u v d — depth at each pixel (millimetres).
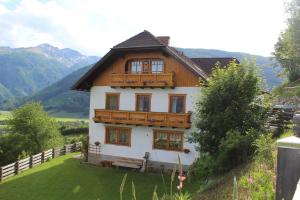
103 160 30094
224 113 19922
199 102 21500
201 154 20609
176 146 26969
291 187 3090
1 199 23125
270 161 12336
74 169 28812
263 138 15234
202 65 31969
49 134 38875
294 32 28125
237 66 21891
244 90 20469
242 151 17234
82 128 58156
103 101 30328
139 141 28484
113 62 29750
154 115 26906
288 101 23516
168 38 29531
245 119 19859
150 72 28281
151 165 27797
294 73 34188
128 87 28656
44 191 24188
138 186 23766
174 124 26109
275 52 34719
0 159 35500
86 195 22781
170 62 27156
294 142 3088
